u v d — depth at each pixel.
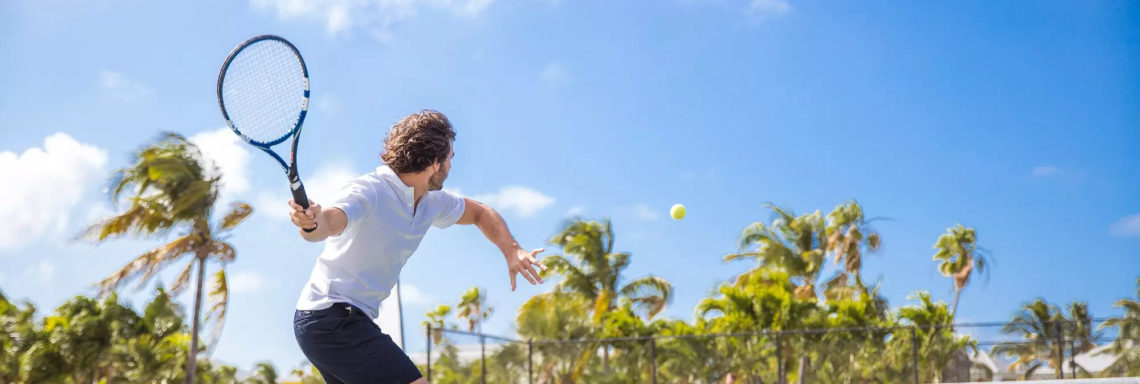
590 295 23.89
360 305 2.46
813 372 14.52
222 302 19.89
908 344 14.39
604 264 23.91
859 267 29.12
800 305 19.06
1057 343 12.27
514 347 13.05
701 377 14.93
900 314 19.73
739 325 19.06
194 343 19.36
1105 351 12.45
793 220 28.55
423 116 2.57
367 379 2.42
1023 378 14.07
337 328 2.41
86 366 20.67
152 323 21.17
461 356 11.91
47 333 20.95
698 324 20.00
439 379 11.41
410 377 2.46
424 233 2.66
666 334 19.56
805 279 27.91
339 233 2.30
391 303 4.97
